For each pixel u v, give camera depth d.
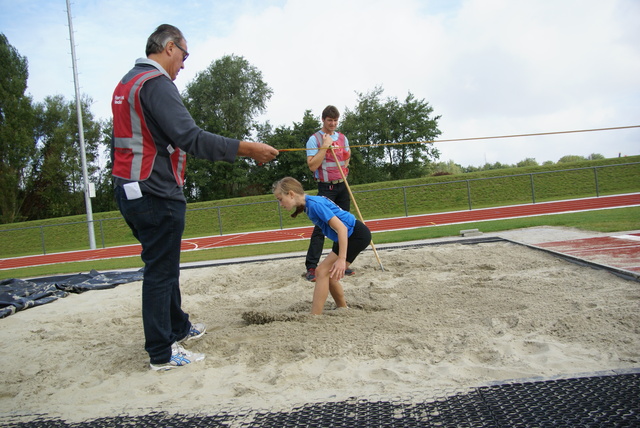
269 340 2.87
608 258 4.67
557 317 2.93
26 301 5.02
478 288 3.96
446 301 3.65
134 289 5.65
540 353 2.39
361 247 3.75
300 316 3.32
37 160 34.56
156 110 2.50
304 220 20.72
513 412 1.69
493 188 21.48
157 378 2.52
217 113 41.78
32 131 34.66
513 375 2.12
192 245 14.23
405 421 1.69
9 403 2.34
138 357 2.90
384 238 8.94
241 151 2.66
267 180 37.69
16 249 21.02
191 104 41.09
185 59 2.89
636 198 15.68
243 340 3.01
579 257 4.68
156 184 2.57
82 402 2.26
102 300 5.09
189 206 24.69
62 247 20.23
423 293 3.99
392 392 1.98
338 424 1.71
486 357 2.42
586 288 3.61
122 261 9.97
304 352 2.64
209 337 3.08
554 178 21.39
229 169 36.75
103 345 3.29
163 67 2.76
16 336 3.77
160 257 2.63
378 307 3.60
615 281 3.74
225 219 21.25
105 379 2.60
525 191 21.19
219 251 10.03
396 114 39.94
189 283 5.56
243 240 14.49
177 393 2.28
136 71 2.62
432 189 21.91
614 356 2.24
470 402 1.79
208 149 2.53
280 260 6.81
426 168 40.94
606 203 15.20
